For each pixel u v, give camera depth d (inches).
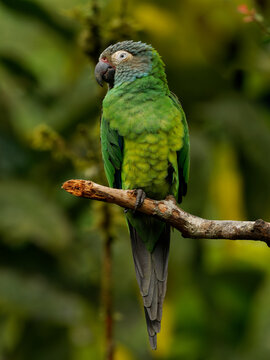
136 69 356.8
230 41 462.3
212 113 470.6
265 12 404.8
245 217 462.9
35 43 511.5
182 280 487.5
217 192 459.2
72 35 500.1
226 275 512.7
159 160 338.6
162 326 477.7
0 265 457.1
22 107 501.0
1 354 460.1
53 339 462.3
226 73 479.5
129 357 468.8
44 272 460.8
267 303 494.0
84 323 452.8
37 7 492.4
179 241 473.1
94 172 355.9
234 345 513.3
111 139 346.0
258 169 462.0
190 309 511.5
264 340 484.4
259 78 483.2
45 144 354.9
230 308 514.0
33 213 452.1
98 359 458.0
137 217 335.0
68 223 458.0
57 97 493.7
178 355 515.2
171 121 338.3
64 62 518.9
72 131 466.3
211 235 278.2
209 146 463.8
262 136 467.2
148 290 331.9
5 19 505.4
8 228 442.6
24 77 512.4
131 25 361.4
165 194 346.9
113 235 349.7
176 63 475.2
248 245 503.8
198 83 479.8
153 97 343.0
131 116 338.6
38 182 479.5
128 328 472.7
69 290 457.7
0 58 508.1
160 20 461.4
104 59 367.6
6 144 486.6
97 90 373.7
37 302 448.8
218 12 454.6
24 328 463.5
